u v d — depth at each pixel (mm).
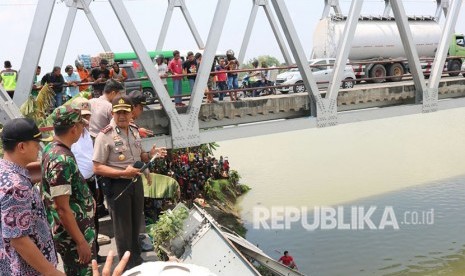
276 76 20906
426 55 23703
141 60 8977
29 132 2580
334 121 11469
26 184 2541
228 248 5289
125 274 2141
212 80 13156
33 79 7984
